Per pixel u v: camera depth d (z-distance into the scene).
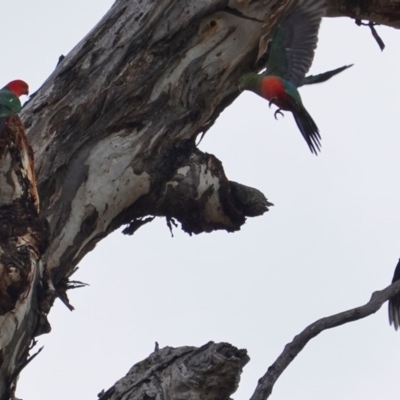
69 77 11.66
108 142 11.51
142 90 11.71
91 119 11.52
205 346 9.46
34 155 11.12
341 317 9.23
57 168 11.16
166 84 11.80
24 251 9.47
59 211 11.11
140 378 9.50
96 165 11.36
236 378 9.23
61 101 11.51
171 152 11.79
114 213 11.66
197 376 9.18
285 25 11.80
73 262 11.37
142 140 11.63
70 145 11.33
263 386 8.88
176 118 11.82
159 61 11.82
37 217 9.80
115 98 11.61
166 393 9.26
